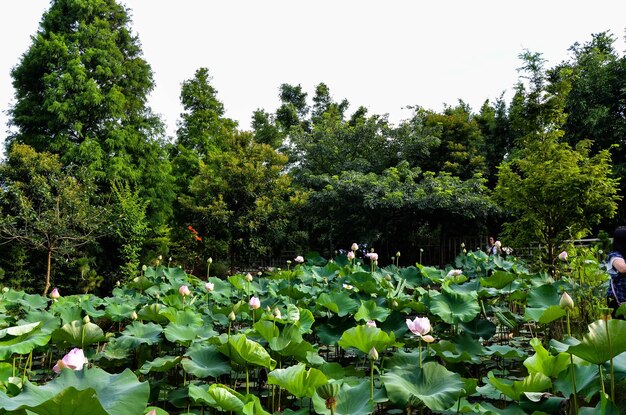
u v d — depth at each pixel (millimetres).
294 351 3334
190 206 15758
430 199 13703
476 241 14273
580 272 5395
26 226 10586
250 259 16812
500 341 5480
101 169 14852
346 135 18562
